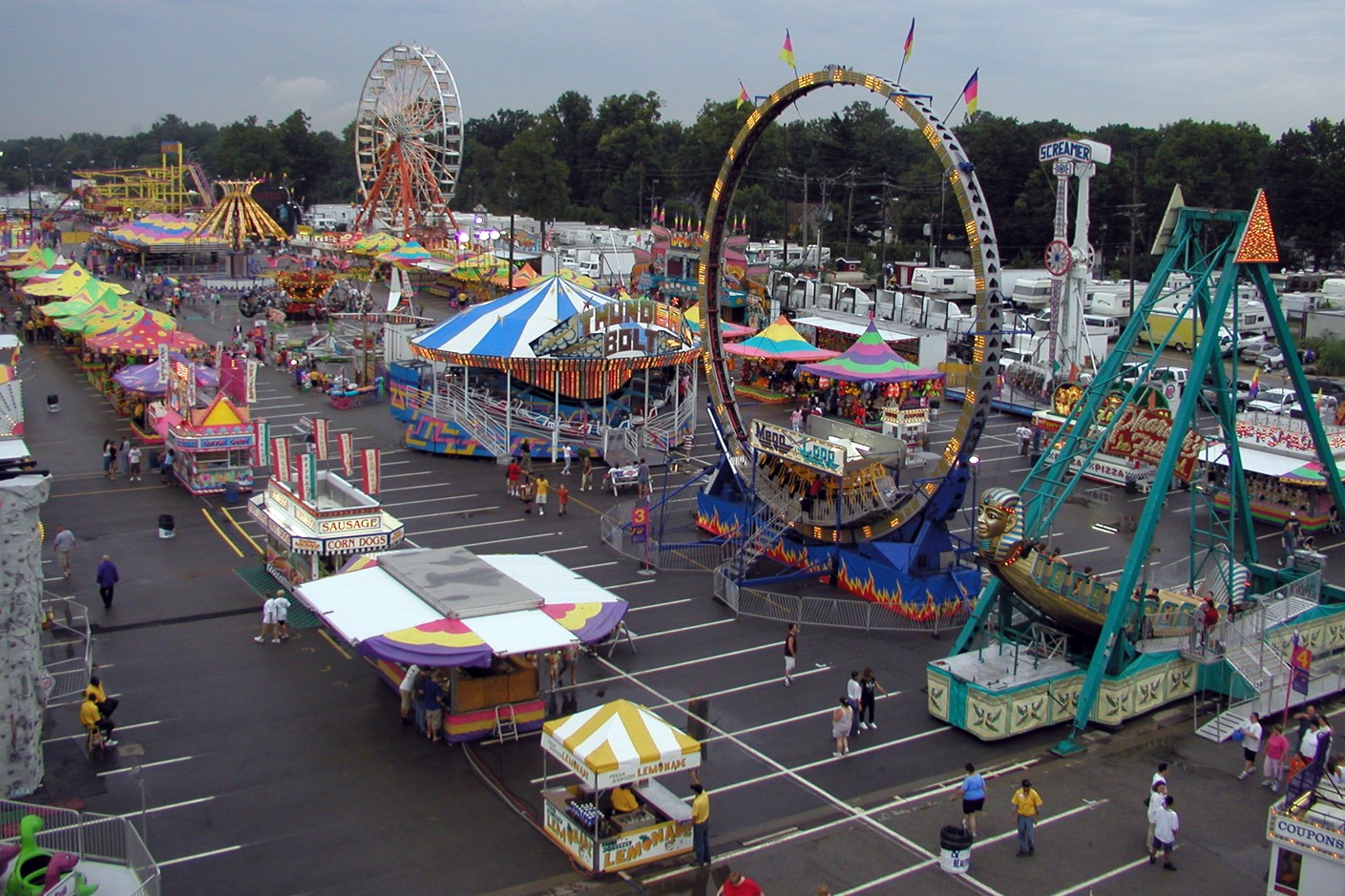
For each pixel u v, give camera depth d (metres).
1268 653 33.78
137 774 27.95
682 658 36.03
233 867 24.05
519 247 139.62
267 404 73.50
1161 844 24.92
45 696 29.78
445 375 67.75
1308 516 52.00
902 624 39.22
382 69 141.75
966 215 36.88
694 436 66.94
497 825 26.12
